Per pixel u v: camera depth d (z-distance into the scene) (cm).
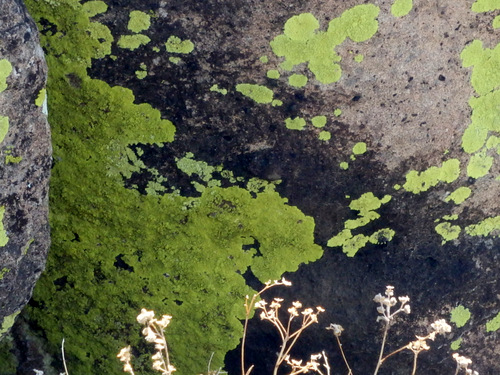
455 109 71
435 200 74
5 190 64
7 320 70
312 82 69
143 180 73
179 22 68
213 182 72
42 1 68
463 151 73
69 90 71
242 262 74
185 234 74
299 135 71
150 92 70
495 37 70
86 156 73
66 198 74
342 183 72
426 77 70
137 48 69
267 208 73
